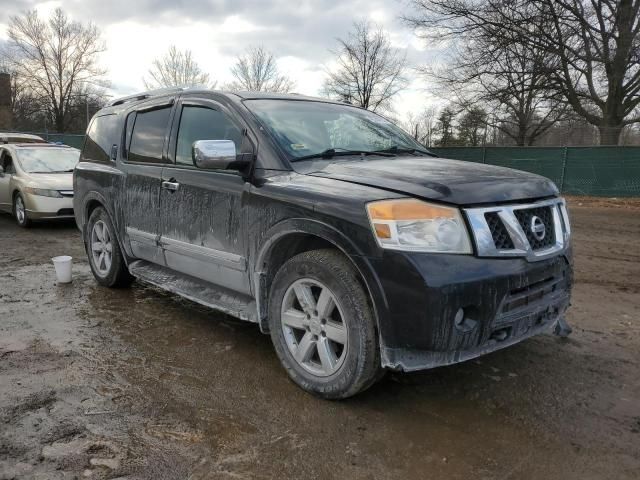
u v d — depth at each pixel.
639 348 4.11
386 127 4.69
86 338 4.25
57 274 5.90
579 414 3.11
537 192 3.22
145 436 2.83
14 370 3.62
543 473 2.55
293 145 3.73
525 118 28.50
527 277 2.95
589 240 9.03
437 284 2.69
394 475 2.53
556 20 21.81
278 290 3.41
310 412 3.10
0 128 55.25
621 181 16.88
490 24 22.80
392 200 2.88
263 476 2.51
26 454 2.64
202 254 4.05
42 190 9.75
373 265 2.84
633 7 21.31
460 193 2.91
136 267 5.05
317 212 3.10
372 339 2.95
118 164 5.18
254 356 3.92
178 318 4.77
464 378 3.57
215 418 3.02
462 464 2.62
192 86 4.80
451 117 30.25
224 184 3.80
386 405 3.20
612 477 2.52
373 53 36.00
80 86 59.88
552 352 4.02
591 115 23.98
